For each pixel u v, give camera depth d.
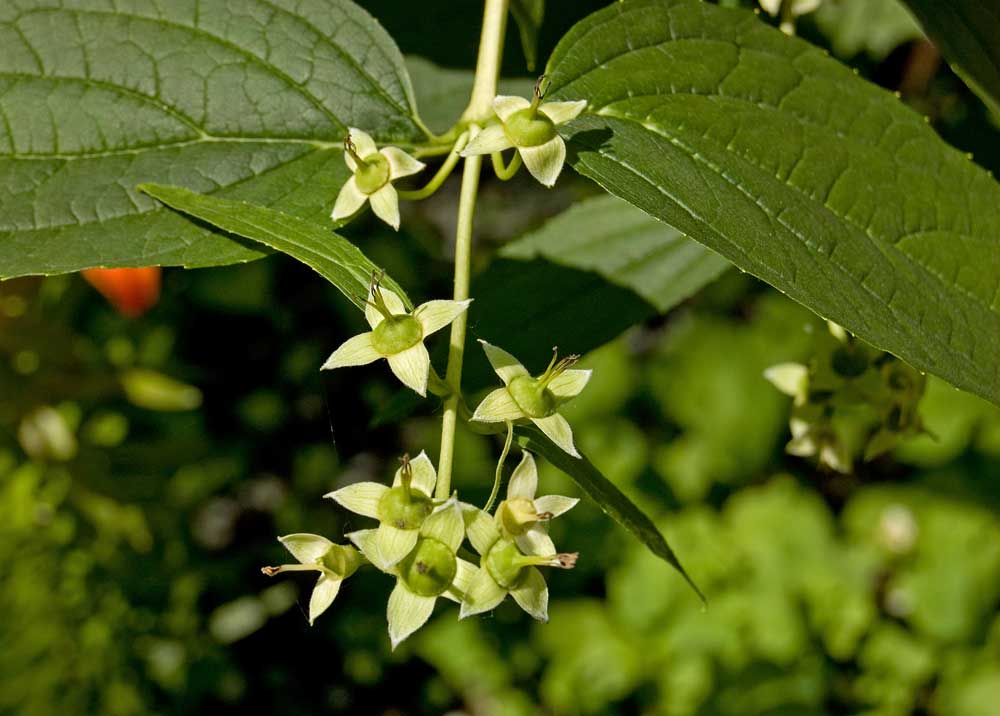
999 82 0.40
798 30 0.47
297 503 1.23
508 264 0.45
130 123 0.39
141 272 0.56
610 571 1.11
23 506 0.76
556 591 1.14
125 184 0.39
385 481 1.22
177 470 0.90
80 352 0.75
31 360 0.73
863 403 0.44
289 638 1.22
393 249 1.24
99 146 0.39
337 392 1.21
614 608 1.12
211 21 0.39
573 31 0.39
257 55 0.39
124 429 0.87
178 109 0.39
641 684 1.08
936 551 1.05
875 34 0.48
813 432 0.44
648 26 0.39
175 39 0.39
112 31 0.39
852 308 0.37
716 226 0.37
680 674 1.07
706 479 1.13
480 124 0.39
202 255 0.38
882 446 0.44
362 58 0.39
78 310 0.95
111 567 0.87
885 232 0.39
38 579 0.81
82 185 0.39
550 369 0.36
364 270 0.37
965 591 1.04
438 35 0.47
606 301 0.44
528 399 0.36
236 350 1.25
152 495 0.84
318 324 1.27
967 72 0.40
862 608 1.05
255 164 0.39
